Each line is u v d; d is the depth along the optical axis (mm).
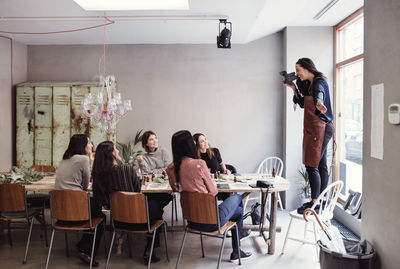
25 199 3467
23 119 5578
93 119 4051
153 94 5930
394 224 2484
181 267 3400
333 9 4582
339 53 5316
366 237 2947
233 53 5883
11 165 5637
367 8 2906
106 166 3260
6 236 4258
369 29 2871
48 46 5930
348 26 5020
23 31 5031
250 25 4738
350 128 4961
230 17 4371
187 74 5910
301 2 4207
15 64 5637
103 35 5309
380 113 2686
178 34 5262
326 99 3342
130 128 5953
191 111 5934
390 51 2527
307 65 3393
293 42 5449
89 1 3918
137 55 5910
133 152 5875
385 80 2604
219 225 3035
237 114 5914
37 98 5559
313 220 3352
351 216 4457
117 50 5906
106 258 3623
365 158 2963
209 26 4801
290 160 5551
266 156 5926
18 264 3453
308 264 3471
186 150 3143
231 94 5906
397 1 2424
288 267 3404
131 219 3125
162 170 4402
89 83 5648
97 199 3320
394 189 2482
